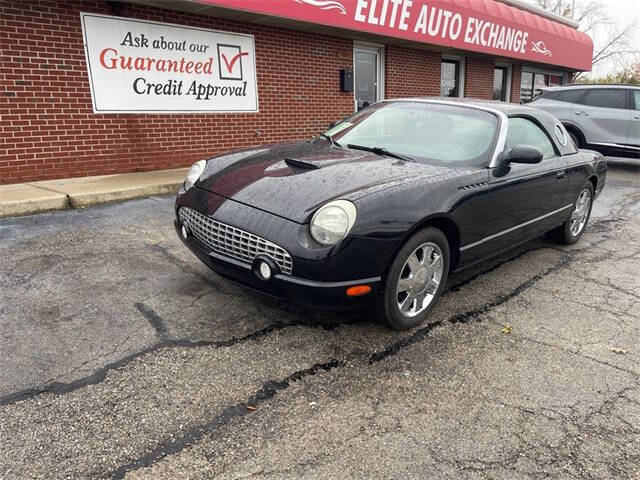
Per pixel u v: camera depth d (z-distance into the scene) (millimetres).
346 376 2822
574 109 10633
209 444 2264
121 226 5316
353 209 2850
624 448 2348
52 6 6516
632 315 3775
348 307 2977
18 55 6363
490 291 4141
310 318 3447
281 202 3021
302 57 9664
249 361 2918
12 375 2682
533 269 4715
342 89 10531
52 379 2668
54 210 5844
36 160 6758
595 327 3557
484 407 2602
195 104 8242
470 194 3459
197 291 3785
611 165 12172
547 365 3031
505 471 2174
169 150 8078
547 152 4699
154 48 7543
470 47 12086
